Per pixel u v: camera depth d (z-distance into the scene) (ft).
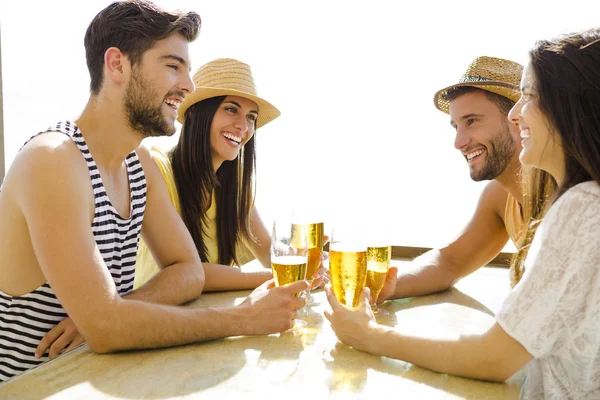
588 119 2.68
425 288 4.57
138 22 3.84
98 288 3.26
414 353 3.02
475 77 4.98
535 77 2.86
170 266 4.51
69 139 3.66
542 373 2.84
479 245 5.09
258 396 2.62
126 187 4.39
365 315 3.33
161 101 4.04
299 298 3.69
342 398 2.60
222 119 5.86
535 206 3.76
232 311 3.55
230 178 6.28
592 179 2.73
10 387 2.72
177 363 3.06
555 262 2.61
